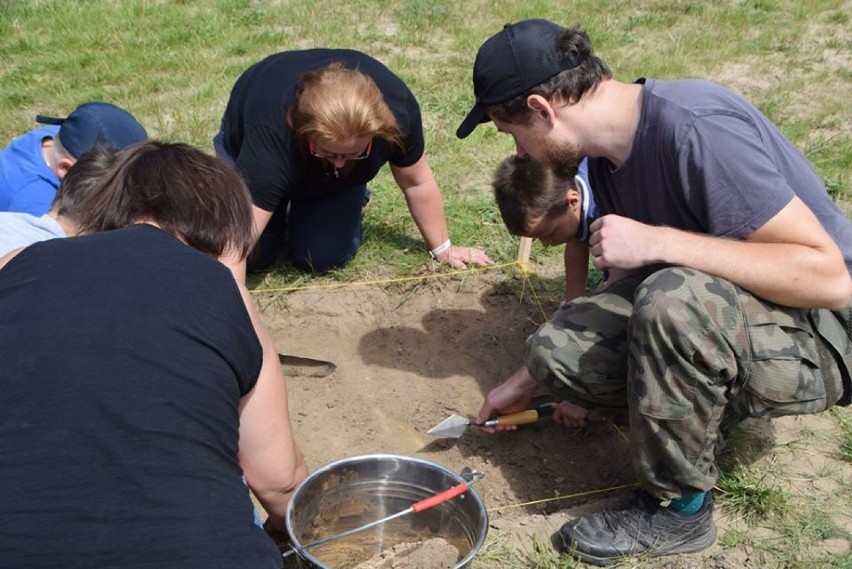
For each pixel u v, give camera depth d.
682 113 2.54
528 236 3.44
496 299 4.16
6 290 1.94
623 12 7.61
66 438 1.75
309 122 3.34
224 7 7.69
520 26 2.68
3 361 1.83
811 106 5.87
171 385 1.83
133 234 2.03
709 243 2.54
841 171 4.98
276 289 4.20
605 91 2.67
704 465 2.62
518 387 3.20
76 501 1.72
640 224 2.60
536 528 2.89
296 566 2.65
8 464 1.73
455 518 2.59
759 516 2.90
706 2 7.81
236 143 3.95
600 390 2.83
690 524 2.73
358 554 2.66
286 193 3.94
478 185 4.96
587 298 2.94
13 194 3.35
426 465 2.58
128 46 6.90
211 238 2.16
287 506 2.41
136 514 1.73
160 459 1.78
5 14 7.46
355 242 4.33
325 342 4.04
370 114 3.33
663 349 2.48
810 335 2.63
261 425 2.35
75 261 1.95
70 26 7.28
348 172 3.85
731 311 2.50
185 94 6.05
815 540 2.79
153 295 1.92
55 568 1.69
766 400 2.61
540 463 3.32
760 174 2.50
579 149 2.73
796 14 7.50
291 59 3.76
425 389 3.75
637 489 2.87
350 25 7.33
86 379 1.80
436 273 4.25
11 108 5.94
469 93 5.99
